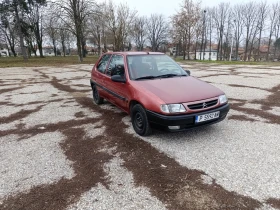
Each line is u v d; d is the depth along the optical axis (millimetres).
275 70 15562
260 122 4551
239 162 3016
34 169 2957
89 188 2535
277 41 50125
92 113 5414
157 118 3375
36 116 5277
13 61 30953
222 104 3711
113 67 5016
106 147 3555
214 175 2734
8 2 29312
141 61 4613
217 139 3752
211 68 17875
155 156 3225
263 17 46969
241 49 69375
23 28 33344
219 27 50938
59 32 35719
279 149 3371
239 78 11211
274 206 2203
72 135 4074
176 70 4695
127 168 2934
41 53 47469
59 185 2600
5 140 3914
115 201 2318
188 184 2572
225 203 2256
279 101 6230
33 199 2369
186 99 3393
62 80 11562
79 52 30422
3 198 2396
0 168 2998
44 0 32156
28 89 8945
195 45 40375
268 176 2691
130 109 4152
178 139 3775
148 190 2484
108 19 38156
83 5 27938
